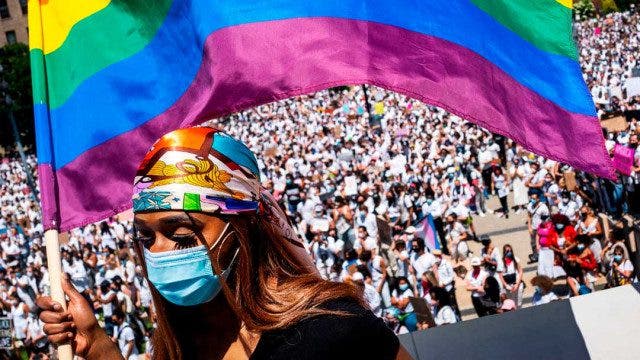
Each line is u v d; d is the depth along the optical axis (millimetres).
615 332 3838
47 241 2213
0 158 66438
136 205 1504
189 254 1469
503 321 4047
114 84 3385
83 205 3270
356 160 28547
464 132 28984
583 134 3143
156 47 3395
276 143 39344
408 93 2980
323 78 3055
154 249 1487
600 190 18703
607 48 47500
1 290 18875
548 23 3223
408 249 17625
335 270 14297
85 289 17391
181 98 3312
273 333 1391
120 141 3334
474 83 3004
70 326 1992
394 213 20875
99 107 3352
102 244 23453
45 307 2021
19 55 65000
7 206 40031
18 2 80312
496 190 23172
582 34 53844
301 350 1344
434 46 3055
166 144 1515
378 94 42938
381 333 1369
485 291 13414
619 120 29062
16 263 24094
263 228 1525
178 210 1452
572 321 3938
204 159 1487
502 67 3117
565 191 19672
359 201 20266
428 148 28125
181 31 3344
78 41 3377
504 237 21266
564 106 3156
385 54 3055
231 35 3148
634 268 14055
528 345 3895
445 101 2969
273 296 1443
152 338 1808
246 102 3104
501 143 26969
